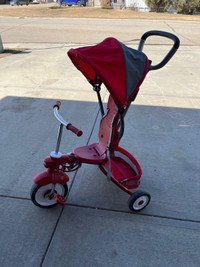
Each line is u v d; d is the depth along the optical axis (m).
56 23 14.89
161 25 14.38
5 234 2.23
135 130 3.89
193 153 3.39
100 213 2.48
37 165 3.09
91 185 2.81
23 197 2.63
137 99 4.95
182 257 2.09
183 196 2.71
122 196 2.69
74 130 1.88
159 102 4.83
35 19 16.73
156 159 3.26
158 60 7.43
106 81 1.79
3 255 2.06
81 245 2.16
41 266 1.99
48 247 2.13
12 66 6.78
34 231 2.27
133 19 16.77
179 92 5.32
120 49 1.87
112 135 2.25
